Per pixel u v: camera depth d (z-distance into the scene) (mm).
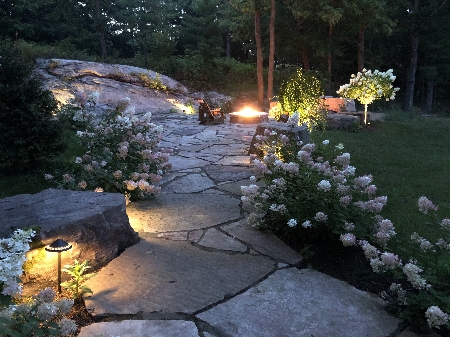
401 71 36188
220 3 39156
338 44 27078
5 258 2082
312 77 12203
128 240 3992
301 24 24688
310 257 3834
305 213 4098
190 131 11953
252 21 24500
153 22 34188
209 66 25891
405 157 8680
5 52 6688
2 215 3475
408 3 27875
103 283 3283
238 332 2682
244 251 3939
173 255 3816
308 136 8070
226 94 24250
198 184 6305
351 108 15516
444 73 33656
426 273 3031
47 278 3148
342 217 3932
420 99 41281
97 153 5910
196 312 2900
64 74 15898
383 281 3422
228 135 11250
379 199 3979
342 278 3498
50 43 30672
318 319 2863
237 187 6117
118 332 2652
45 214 3500
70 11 32812
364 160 8273
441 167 7746
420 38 31969
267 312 2930
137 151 6129
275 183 4445
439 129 13805
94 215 3527
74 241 3314
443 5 27891
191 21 37875
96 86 16500
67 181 5184
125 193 5312
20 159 6395
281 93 12023
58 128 6641
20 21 29312
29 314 2191
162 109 17516
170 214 4953
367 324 2824
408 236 4230
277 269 3605
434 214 4922
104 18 31594
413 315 2898
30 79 6613
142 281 3322
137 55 28188
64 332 2270
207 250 3949
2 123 6180
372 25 23391
